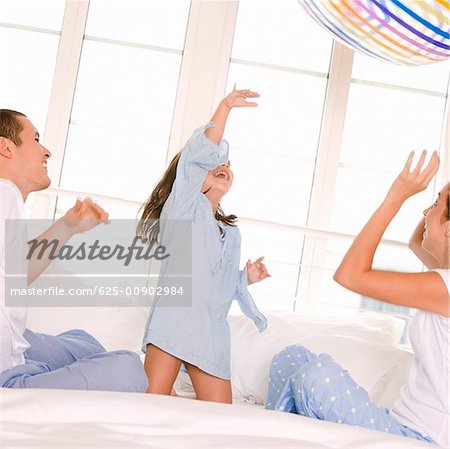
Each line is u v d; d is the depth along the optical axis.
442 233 1.66
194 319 2.01
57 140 3.20
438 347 1.58
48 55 3.25
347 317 2.54
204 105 3.19
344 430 1.22
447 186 1.67
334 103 3.23
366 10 1.92
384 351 2.18
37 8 3.26
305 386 1.65
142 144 3.24
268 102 3.25
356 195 3.24
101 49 3.26
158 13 3.27
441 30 1.89
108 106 3.25
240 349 2.25
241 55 3.26
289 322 2.38
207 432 1.17
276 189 3.23
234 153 3.23
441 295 1.55
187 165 2.03
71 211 1.77
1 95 3.24
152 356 1.99
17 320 1.66
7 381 1.57
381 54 2.10
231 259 2.10
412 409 1.62
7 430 1.07
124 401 1.21
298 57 3.27
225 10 3.22
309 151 3.24
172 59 3.26
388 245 2.77
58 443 1.01
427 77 3.28
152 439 1.09
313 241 3.17
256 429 1.20
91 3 3.27
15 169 1.77
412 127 3.27
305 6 2.09
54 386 1.57
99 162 3.23
